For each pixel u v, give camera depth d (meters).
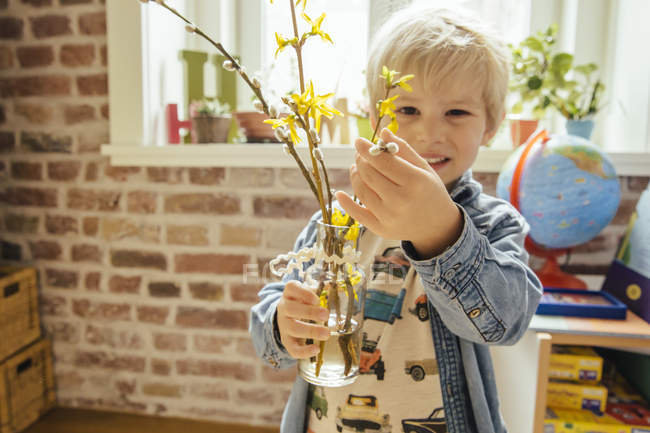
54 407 1.66
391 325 0.76
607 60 1.41
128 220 1.54
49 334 1.64
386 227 0.48
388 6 1.48
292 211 1.46
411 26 0.73
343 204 0.49
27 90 1.54
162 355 1.59
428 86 0.70
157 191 1.51
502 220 0.73
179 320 1.56
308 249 0.59
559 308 0.95
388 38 0.76
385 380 0.75
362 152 0.45
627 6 1.30
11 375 1.47
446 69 0.69
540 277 1.16
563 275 1.15
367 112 1.38
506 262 0.58
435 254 0.53
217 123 1.43
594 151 1.04
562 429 0.91
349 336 0.58
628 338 0.87
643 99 1.23
